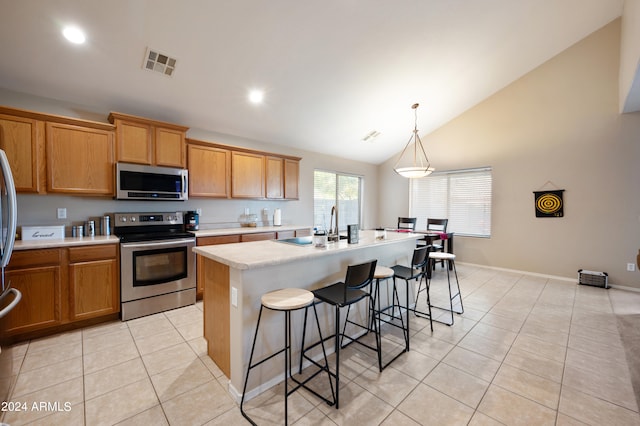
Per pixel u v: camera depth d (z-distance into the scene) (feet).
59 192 8.79
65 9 6.98
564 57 14.25
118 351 7.47
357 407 5.50
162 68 9.30
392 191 21.98
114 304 9.22
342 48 10.03
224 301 6.37
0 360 4.61
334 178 20.01
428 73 12.76
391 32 9.85
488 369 6.80
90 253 8.75
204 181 12.22
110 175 9.76
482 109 17.10
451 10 9.57
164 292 10.21
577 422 5.12
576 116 14.07
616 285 13.24
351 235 8.21
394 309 9.92
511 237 16.26
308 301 5.46
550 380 6.36
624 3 11.23
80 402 5.57
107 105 10.39
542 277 15.11
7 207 4.73
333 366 6.97
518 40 12.31
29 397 5.68
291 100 12.42
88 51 8.16
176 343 7.93
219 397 5.79
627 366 6.88
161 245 10.07
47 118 8.54
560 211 14.56
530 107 15.40
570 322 9.48
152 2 7.25
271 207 15.92
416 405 5.57
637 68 8.61
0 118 7.84
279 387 6.17
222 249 7.07
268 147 15.87
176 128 11.16
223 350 6.47
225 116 12.60
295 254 6.38
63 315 8.33
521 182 15.81
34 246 7.81
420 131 18.83
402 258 10.64
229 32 8.51
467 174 18.04
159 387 6.06
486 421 5.15
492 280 14.56
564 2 10.75
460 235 18.21
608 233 13.39
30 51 7.84
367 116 15.26
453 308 10.84
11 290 4.94
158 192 10.71
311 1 8.11
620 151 13.00
